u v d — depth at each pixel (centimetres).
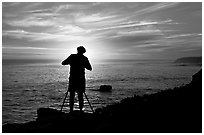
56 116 938
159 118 781
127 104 1020
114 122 789
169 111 841
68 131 761
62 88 13388
